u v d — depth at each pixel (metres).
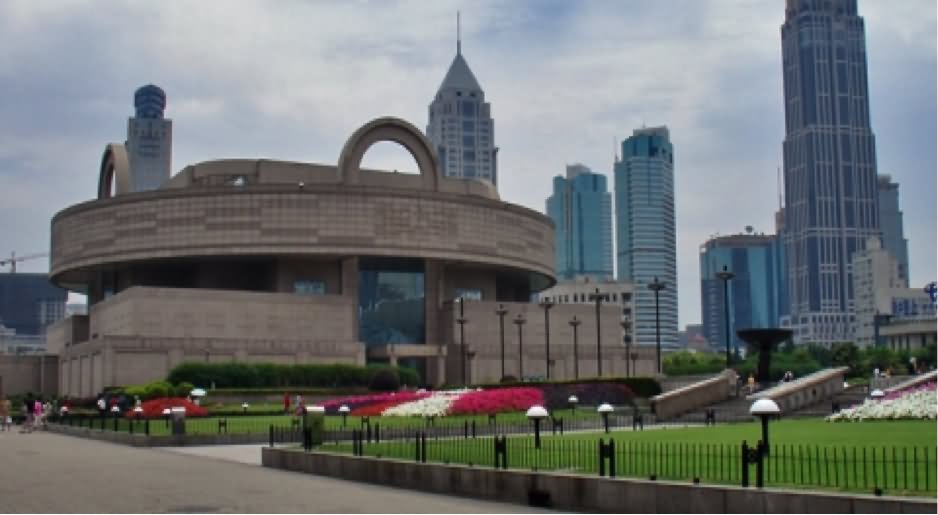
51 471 33.88
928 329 177.25
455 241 116.56
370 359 115.94
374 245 111.44
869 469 23.64
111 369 94.81
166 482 30.12
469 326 118.44
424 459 28.72
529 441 33.53
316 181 118.06
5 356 118.19
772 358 145.00
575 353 114.00
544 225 132.62
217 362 99.38
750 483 21.83
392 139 118.19
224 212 110.44
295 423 51.72
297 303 109.38
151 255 111.69
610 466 23.81
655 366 135.62
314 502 25.12
